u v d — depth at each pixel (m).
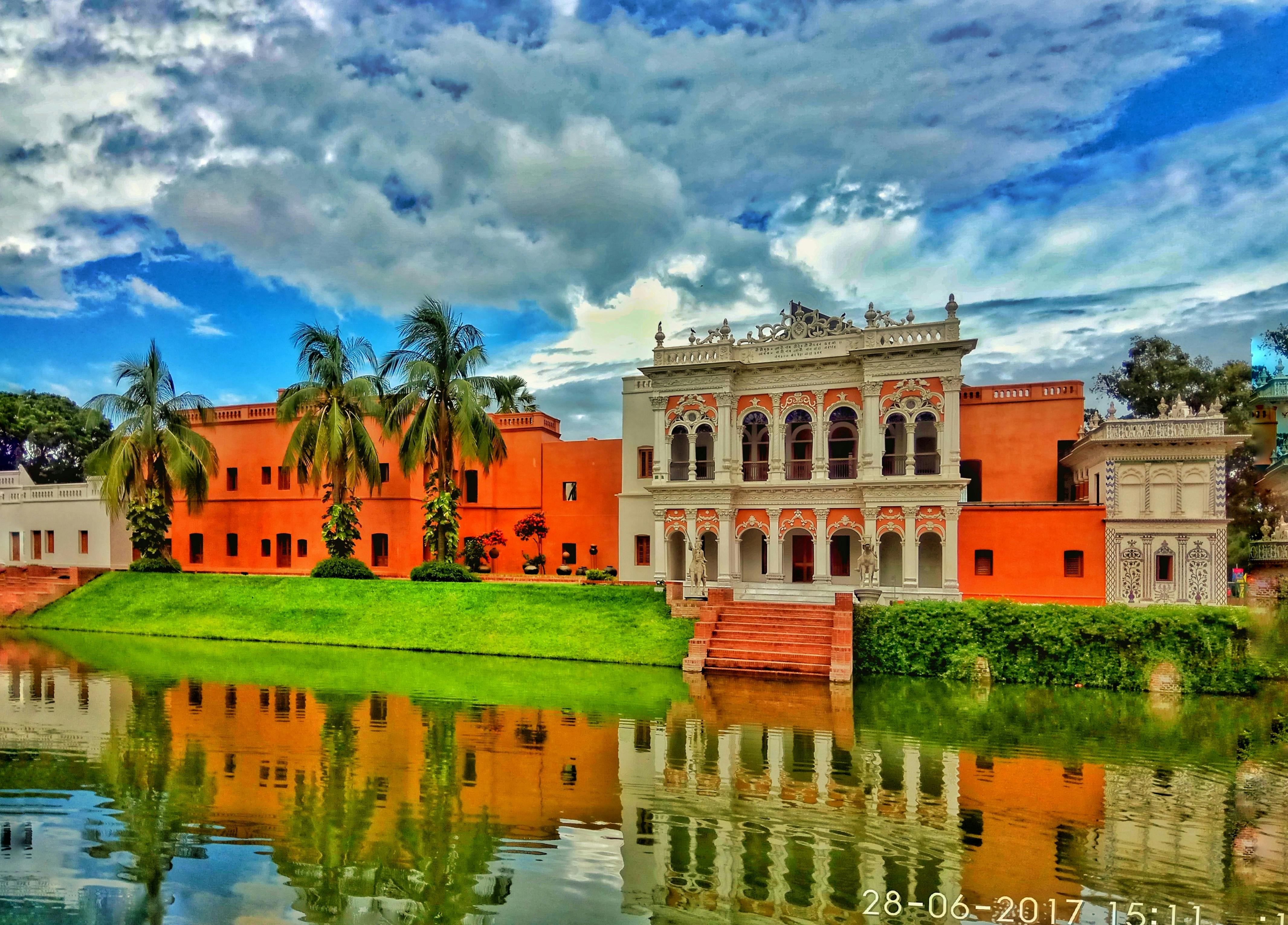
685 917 7.94
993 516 28.22
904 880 8.84
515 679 21.44
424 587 30.61
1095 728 16.16
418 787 11.99
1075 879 8.87
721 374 30.94
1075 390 31.42
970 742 14.89
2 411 50.94
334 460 32.97
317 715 16.64
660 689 20.25
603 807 11.17
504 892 8.51
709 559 33.38
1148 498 26.42
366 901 8.30
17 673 21.75
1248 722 16.83
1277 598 20.94
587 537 39.09
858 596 25.02
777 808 11.20
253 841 9.88
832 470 31.33
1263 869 9.12
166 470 36.44
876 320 29.30
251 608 31.06
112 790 11.74
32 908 8.03
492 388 34.06
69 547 41.16
